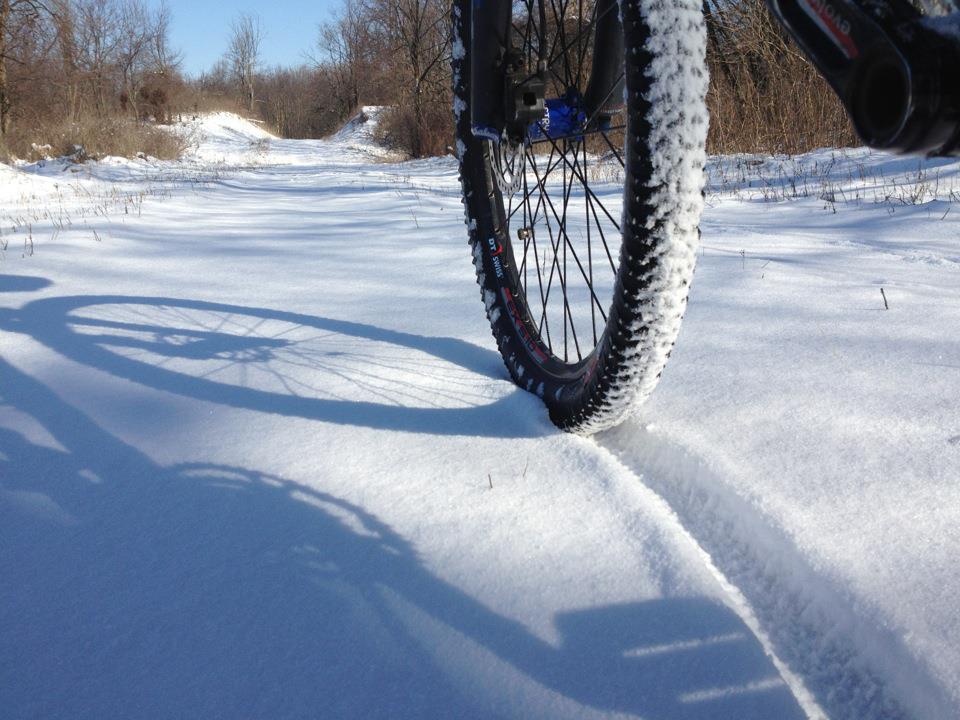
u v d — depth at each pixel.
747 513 1.38
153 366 2.22
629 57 1.27
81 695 1.01
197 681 1.03
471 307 2.79
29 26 18.38
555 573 1.24
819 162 7.52
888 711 1.02
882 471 1.48
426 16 20.67
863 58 0.62
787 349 2.17
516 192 2.08
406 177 11.15
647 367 1.43
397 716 0.97
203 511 1.44
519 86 1.74
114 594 1.21
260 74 59.12
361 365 2.18
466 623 1.13
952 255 3.49
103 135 17.95
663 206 1.28
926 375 1.94
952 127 0.59
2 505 1.49
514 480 1.52
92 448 1.71
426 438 1.72
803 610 1.20
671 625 1.11
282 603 1.18
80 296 3.03
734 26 9.03
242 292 3.10
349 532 1.36
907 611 1.11
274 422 1.82
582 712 0.97
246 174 13.49
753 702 0.98
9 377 2.16
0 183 9.69
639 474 1.62
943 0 0.68
